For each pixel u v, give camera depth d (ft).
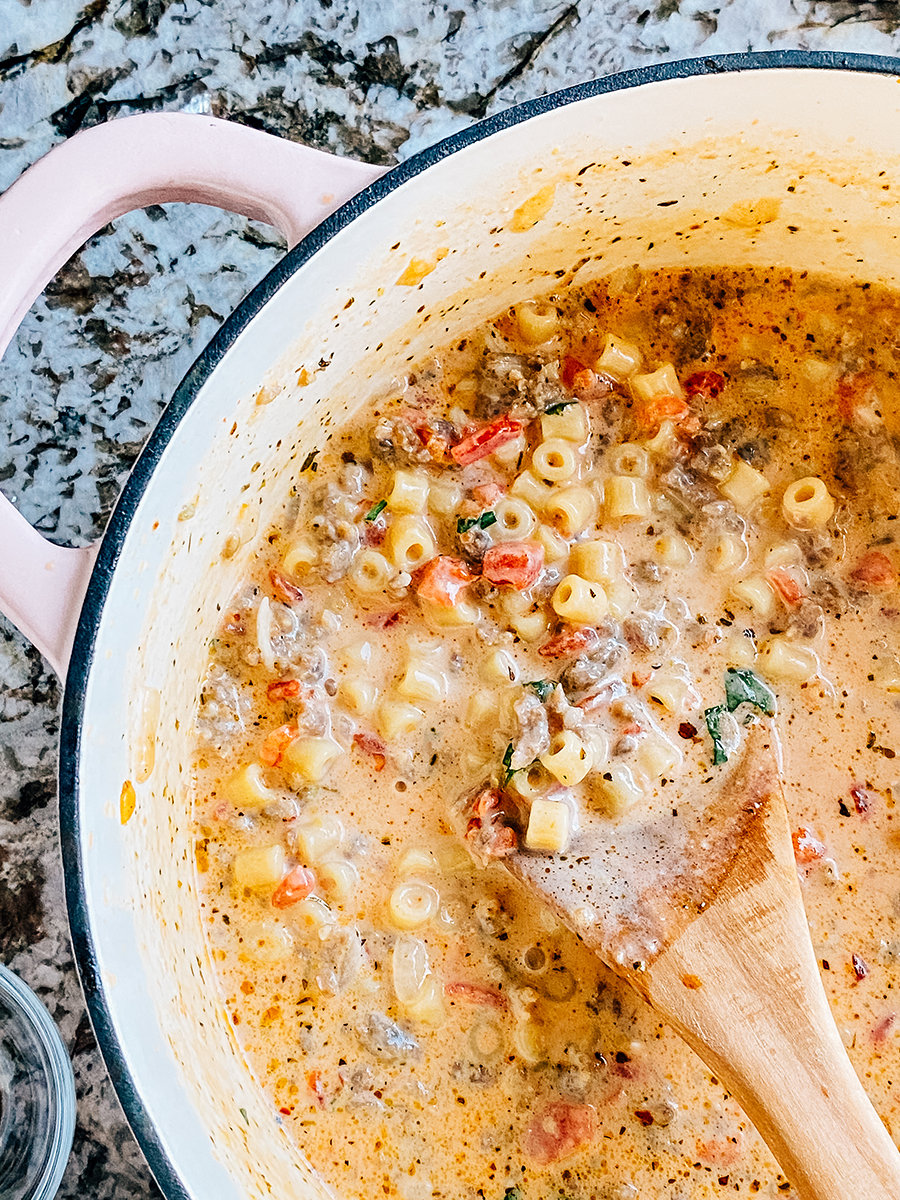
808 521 0.99
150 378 1.03
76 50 1.02
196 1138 0.85
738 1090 0.88
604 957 0.91
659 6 1.03
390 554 0.98
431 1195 0.94
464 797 0.96
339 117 1.03
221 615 0.97
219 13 1.02
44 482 1.02
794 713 0.98
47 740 1.01
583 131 0.87
